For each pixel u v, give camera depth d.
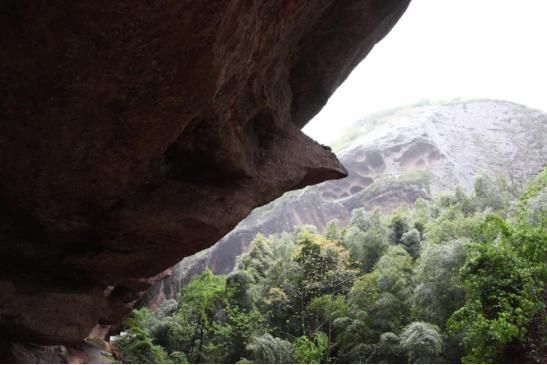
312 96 7.97
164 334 22.55
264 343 20.16
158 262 6.40
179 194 5.53
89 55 3.32
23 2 2.93
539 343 10.64
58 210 4.87
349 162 63.00
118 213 5.19
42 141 3.97
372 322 23.17
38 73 3.38
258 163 6.56
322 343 20.94
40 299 5.48
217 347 22.95
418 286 20.55
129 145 4.33
